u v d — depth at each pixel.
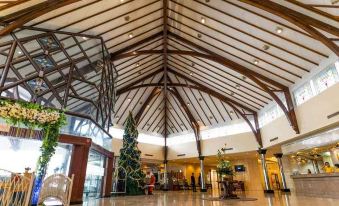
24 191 3.63
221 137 15.58
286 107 10.74
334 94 7.82
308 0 6.43
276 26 8.00
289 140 10.80
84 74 9.05
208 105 15.55
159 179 20.22
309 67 8.95
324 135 8.90
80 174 7.45
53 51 8.17
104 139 10.44
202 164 16.05
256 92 12.11
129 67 12.41
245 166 17.31
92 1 7.60
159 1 9.10
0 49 7.23
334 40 6.92
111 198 9.23
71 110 8.23
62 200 4.62
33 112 4.81
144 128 17.62
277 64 9.60
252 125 13.90
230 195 8.80
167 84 14.89
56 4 6.85
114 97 12.21
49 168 7.15
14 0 6.29
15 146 6.80
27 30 7.61
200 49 10.84
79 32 8.63
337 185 7.90
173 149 18.12
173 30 10.82
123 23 9.25
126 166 11.53
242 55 10.09
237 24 8.71
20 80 7.39
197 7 8.82
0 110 4.52
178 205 6.47
